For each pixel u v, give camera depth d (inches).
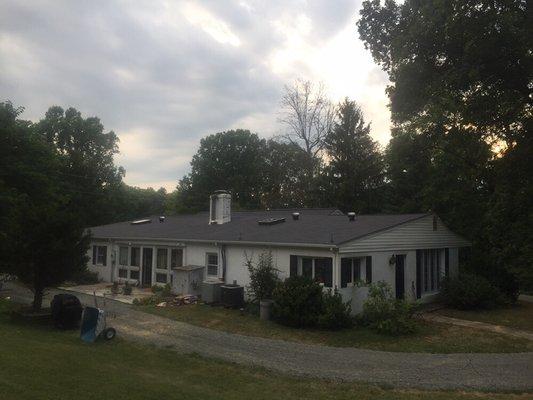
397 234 797.9
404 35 672.4
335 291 676.7
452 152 1051.3
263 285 724.7
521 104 666.8
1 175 1024.2
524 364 477.7
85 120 2182.6
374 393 370.0
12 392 287.4
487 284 851.4
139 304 788.6
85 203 1964.8
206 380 383.2
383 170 1605.6
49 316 642.2
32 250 632.4
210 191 2509.8
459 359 493.7
